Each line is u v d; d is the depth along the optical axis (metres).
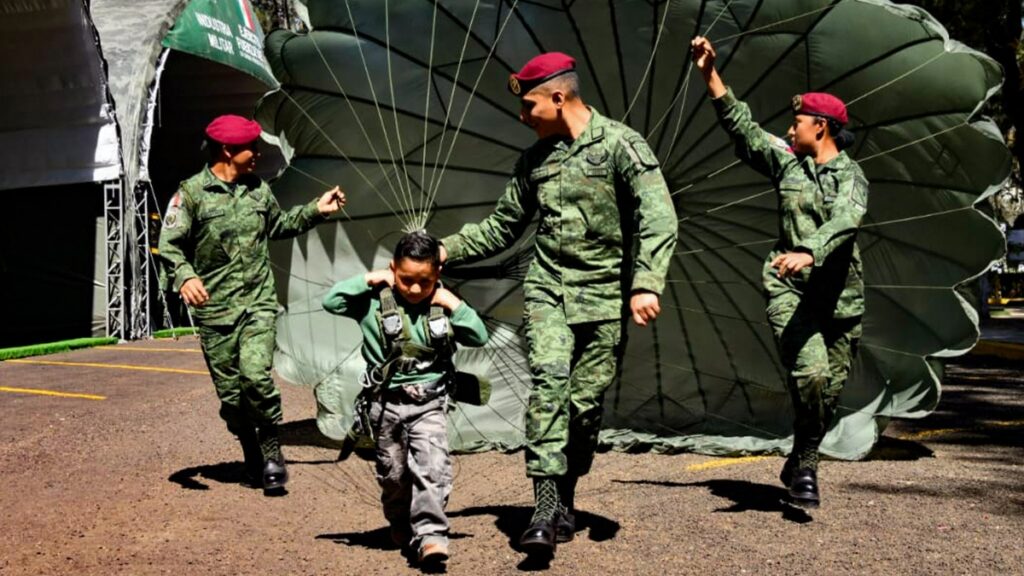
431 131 7.03
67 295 18.44
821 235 4.71
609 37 6.63
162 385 11.01
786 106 6.66
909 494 5.53
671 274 7.25
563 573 4.18
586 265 4.43
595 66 6.82
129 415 8.74
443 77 6.87
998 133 5.84
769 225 7.01
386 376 4.16
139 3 19.38
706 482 5.90
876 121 6.36
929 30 5.69
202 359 14.29
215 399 9.71
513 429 6.98
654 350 7.34
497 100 6.97
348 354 6.91
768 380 7.25
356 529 4.93
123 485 5.95
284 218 6.00
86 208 18.38
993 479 5.91
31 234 18.52
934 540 4.62
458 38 6.68
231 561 4.39
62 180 18.03
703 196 7.07
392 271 4.32
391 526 4.45
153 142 23.91
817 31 6.09
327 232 6.99
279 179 6.88
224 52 20.41
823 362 5.00
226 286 5.79
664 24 6.43
